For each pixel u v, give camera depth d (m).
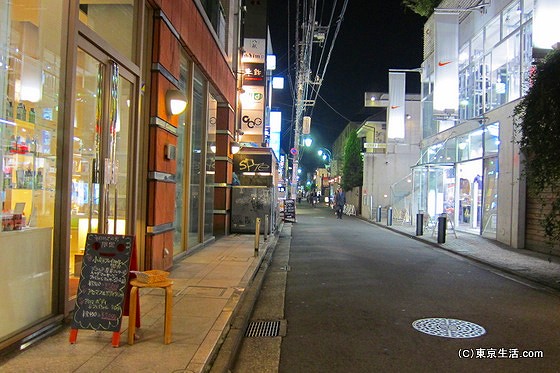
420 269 11.44
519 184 15.26
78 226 6.38
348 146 44.25
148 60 8.44
